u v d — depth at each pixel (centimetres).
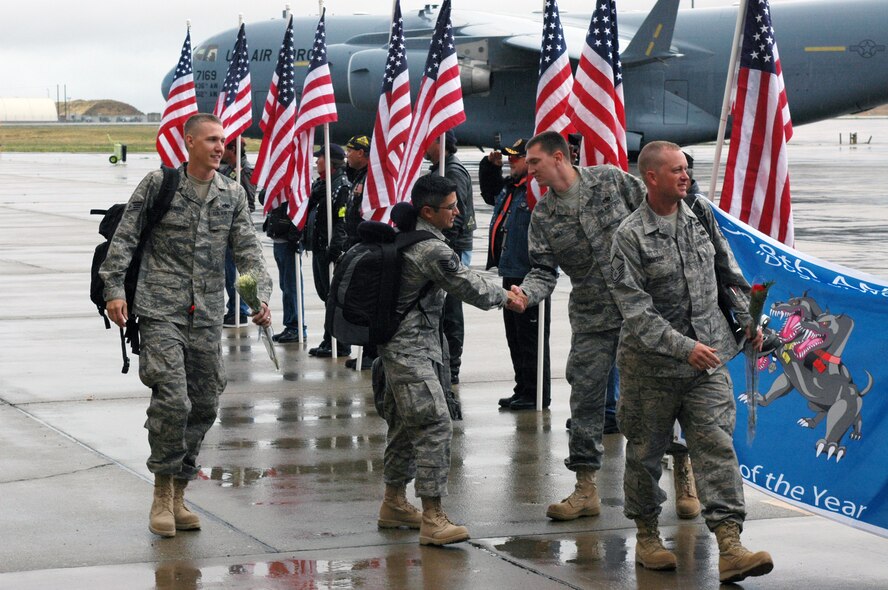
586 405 744
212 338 716
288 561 656
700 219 655
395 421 712
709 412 630
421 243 684
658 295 636
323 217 1348
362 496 791
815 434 679
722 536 618
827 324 684
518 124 4172
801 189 3894
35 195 4184
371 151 1222
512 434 971
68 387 1145
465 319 1619
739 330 648
